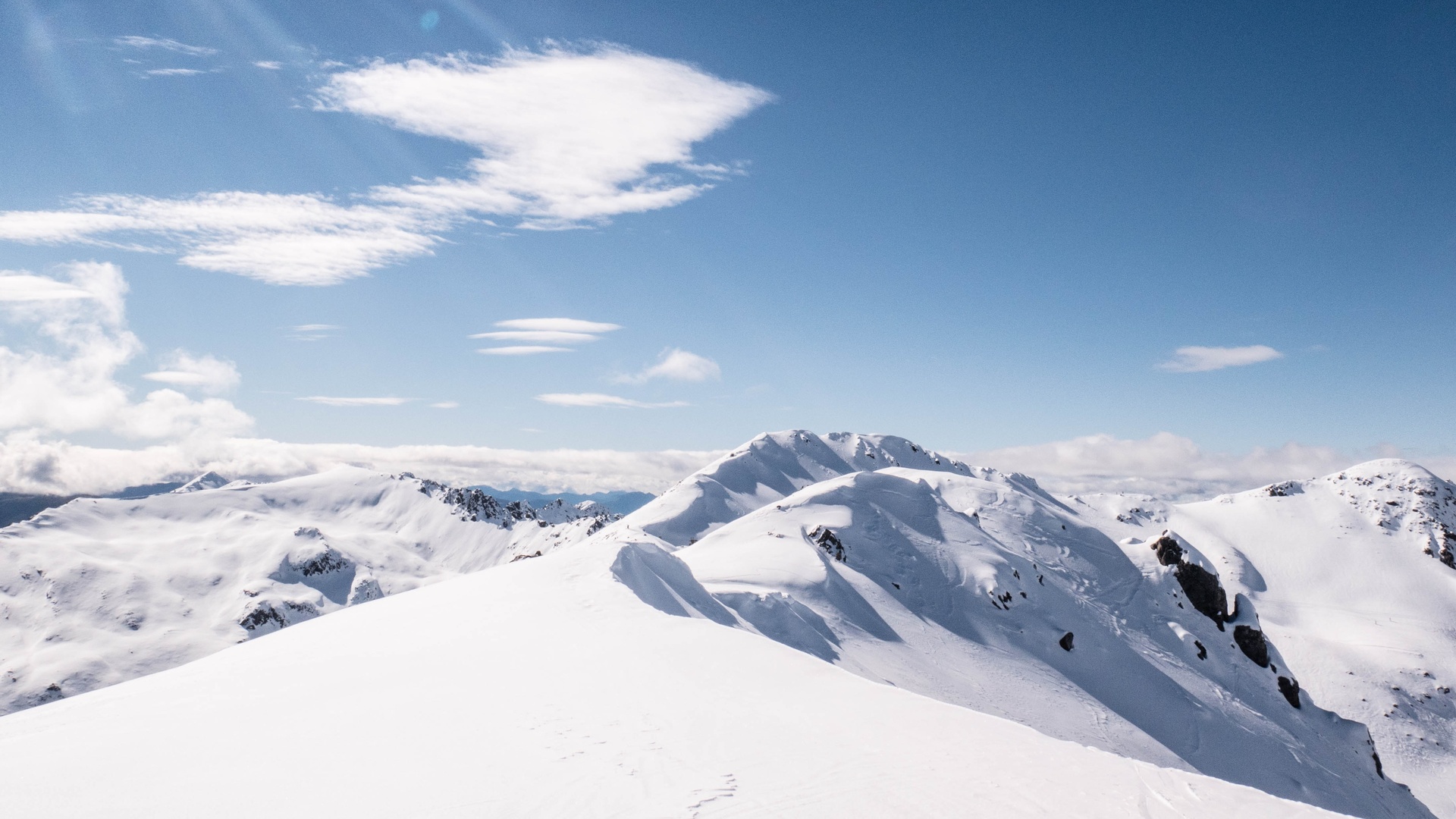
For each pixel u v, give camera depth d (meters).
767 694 18.77
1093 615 97.62
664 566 50.78
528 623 28.14
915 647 71.19
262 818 11.33
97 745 14.88
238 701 18.22
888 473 129.12
